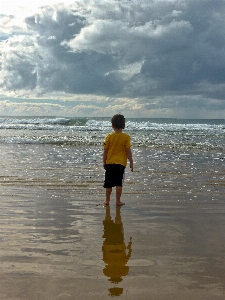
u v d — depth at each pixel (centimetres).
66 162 1088
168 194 659
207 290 266
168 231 425
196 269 306
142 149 1498
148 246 369
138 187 725
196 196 639
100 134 2431
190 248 362
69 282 278
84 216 498
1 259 327
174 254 344
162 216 500
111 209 542
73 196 634
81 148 1520
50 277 287
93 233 416
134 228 438
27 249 355
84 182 772
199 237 401
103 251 352
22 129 2958
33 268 305
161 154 1323
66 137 2102
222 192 677
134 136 2311
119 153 612
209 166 1028
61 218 484
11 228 431
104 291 262
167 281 281
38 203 573
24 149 1446
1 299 248
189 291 264
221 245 372
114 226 447
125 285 273
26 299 249
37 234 408
